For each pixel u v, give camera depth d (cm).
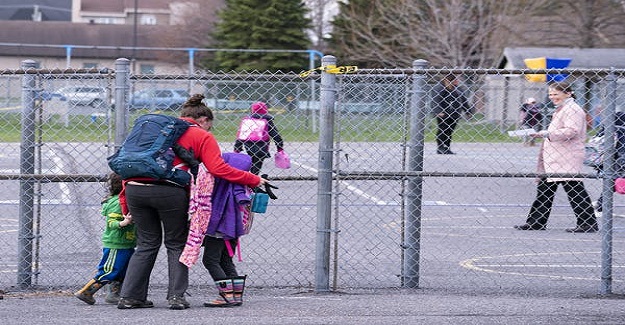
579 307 2150
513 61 9044
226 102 4666
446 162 4962
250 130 3409
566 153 3222
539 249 3105
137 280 2083
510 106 4700
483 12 9206
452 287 2455
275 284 2491
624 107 3064
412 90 2322
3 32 17438
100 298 2275
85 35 17288
